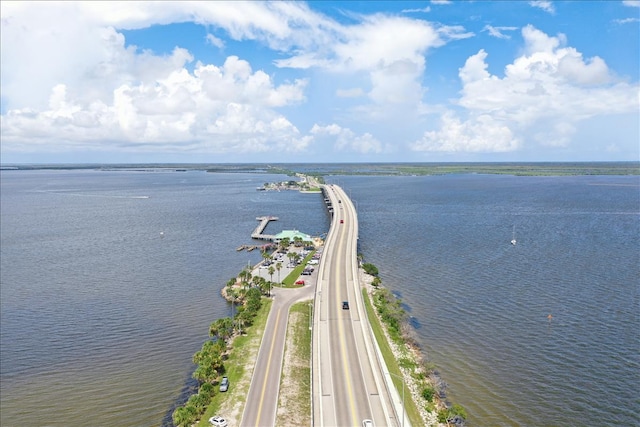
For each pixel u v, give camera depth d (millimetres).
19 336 118562
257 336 113438
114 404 88000
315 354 95562
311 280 160500
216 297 148500
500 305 133625
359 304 125375
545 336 112000
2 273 177500
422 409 82688
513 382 92062
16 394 91688
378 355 93688
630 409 82562
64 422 82625
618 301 134250
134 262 195375
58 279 169000
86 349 111250
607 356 101375
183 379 97125
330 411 76000
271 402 84438
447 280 159500
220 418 78062
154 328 123438
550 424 78938
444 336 113500
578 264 176750
